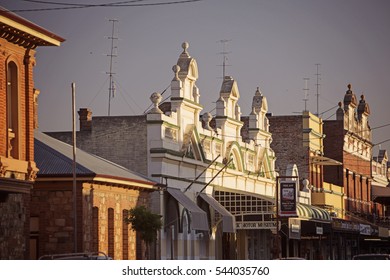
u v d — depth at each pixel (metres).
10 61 52.00
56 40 54.53
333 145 128.38
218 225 86.31
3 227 52.31
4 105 51.19
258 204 84.94
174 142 77.19
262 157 97.38
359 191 139.38
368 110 144.62
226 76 89.56
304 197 108.31
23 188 51.47
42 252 62.66
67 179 62.31
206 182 83.19
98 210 64.56
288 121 114.19
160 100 75.94
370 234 116.94
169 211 75.50
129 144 75.50
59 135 77.56
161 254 73.81
